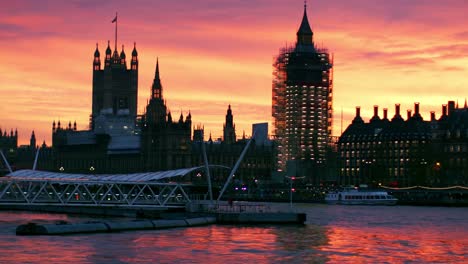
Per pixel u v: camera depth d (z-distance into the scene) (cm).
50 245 13925
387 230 18000
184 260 12688
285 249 14138
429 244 15338
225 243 14712
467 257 13675
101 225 16350
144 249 13688
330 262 12862
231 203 19688
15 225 18062
